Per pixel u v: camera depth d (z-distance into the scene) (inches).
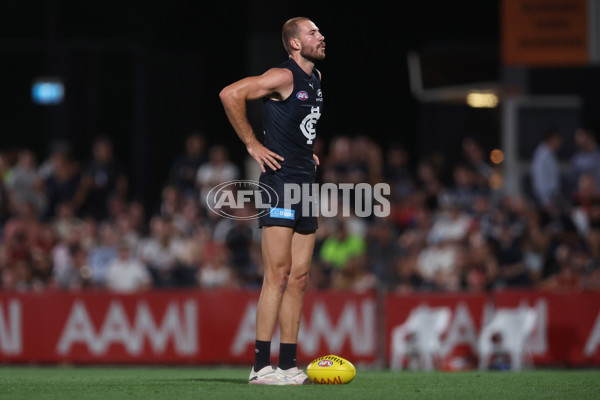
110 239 2063.2
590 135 2249.0
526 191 2301.9
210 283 1943.9
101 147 2390.5
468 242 1988.2
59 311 1808.6
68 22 2901.1
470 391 860.0
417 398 789.2
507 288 1881.2
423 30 2888.8
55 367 1772.9
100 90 2915.8
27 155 2315.5
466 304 1758.1
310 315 1772.9
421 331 1747.0
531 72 2522.1
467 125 2659.9
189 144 2313.0
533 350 1745.8
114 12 2910.9
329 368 925.2
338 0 2883.9
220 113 2962.6
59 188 2325.3
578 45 2101.4
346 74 2928.2
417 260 1968.5
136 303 1802.4
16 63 2903.5
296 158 906.7
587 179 2130.9
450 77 2637.8
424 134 2694.4
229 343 1781.5
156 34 2925.7
